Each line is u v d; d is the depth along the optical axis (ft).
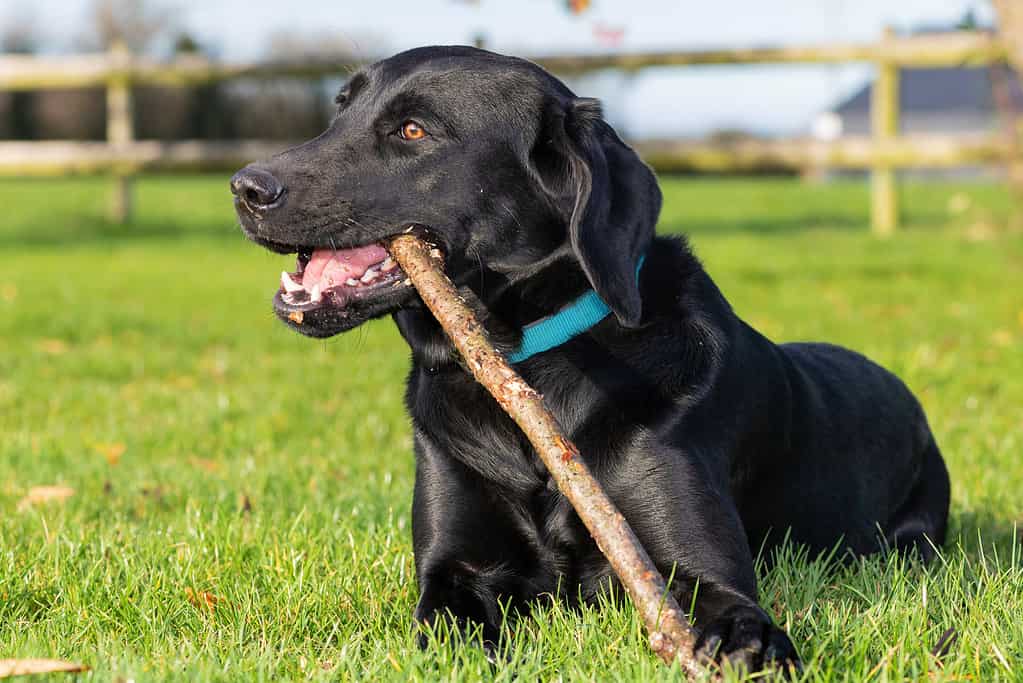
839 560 11.32
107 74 49.62
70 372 24.47
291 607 10.03
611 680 8.18
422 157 10.30
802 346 13.53
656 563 9.85
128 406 21.04
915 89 165.58
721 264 39.11
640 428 10.06
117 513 13.85
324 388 22.38
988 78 33.14
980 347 24.95
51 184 89.61
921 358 22.63
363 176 10.27
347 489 14.79
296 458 17.01
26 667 8.25
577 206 9.64
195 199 74.84
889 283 35.01
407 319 10.92
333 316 10.16
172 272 40.78
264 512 13.33
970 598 9.68
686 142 44.04
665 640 8.20
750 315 29.30
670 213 63.16
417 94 10.30
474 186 10.34
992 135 38.50
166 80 49.49
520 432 10.36
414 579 11.14
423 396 10.94
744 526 11.23
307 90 94.94
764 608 10.02
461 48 10.84
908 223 54.08
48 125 103.65
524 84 10.41
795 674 8.00
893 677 8.21
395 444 18.17
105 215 60.08
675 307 10.57
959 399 20.45
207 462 16.70
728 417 10.55
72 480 15.72
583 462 8.71
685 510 9.88
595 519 8.48
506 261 10.45
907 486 13.39
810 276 36.52
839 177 133.08
